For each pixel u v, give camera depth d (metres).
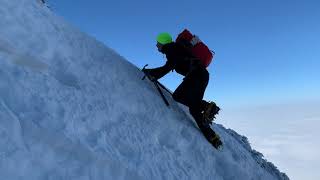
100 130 4.82
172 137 6.29
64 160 3.80
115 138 4.93
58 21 6.94
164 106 7.18
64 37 6.47
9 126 3.58
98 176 4.00
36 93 4.44
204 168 6.31
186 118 7.62
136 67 8.16
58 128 4.18
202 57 7.42
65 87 5.07
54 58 5.66
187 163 5.96
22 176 3.32
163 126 6.41
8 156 3.35
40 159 3.59
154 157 5.26
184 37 7.54
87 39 7.33
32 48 5.42
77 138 4.26
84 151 4.02
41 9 6.82
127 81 6.89
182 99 7.30
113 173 4.23
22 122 3.78
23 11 6.04
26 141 3.63
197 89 7.33
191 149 6.50
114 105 5.74
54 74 5.28
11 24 5.48
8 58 4.63
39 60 5.18
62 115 4.44
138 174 4.48
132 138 5.25
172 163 5.54
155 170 4.98
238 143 9.61
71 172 3.74
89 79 5.90
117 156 4.54
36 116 4.10
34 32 5.78
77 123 4.53
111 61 7.23
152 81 7.34
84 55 6.50
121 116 5.60
